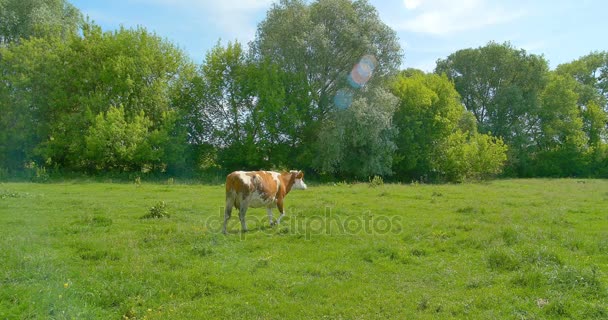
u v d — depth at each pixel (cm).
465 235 1129
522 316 633
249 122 3478
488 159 3806
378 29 3569
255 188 1190
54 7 4056
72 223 1230
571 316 629
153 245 987
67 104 3166
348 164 3512
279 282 768
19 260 806
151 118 3394
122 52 3266
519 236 1063
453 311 656
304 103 3541
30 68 3108
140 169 3291
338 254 958
